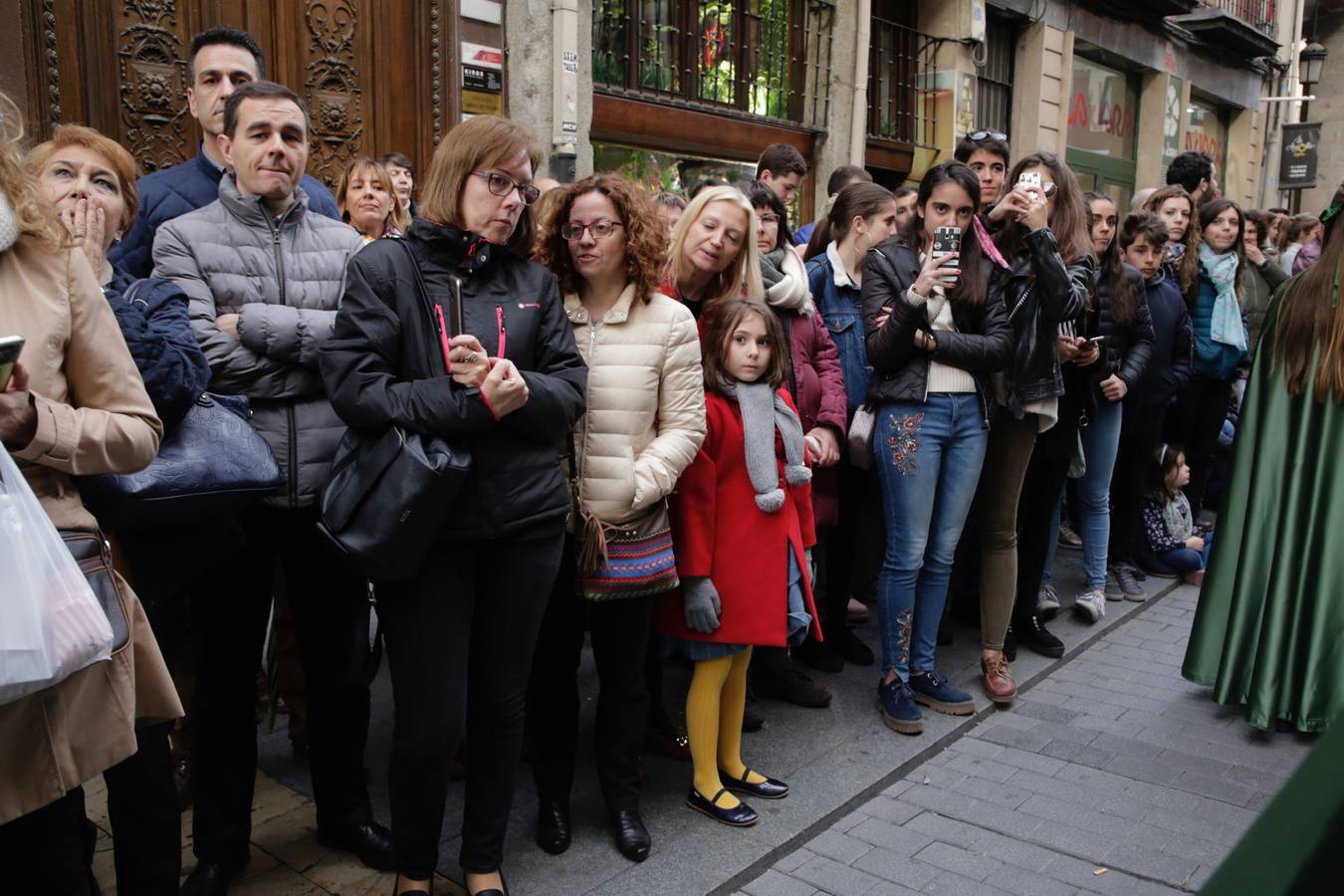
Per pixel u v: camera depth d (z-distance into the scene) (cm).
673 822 289
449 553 224
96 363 183
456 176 226
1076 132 1133
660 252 267
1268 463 366
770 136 738
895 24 853
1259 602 365
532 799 299
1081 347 396
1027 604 434
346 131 486
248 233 257
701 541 282
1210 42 1305
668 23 667
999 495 377
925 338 338
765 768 324
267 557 250
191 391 213
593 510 258
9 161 173
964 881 269
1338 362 346
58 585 157
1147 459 511
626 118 636
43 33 386
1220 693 371
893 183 906
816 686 373
